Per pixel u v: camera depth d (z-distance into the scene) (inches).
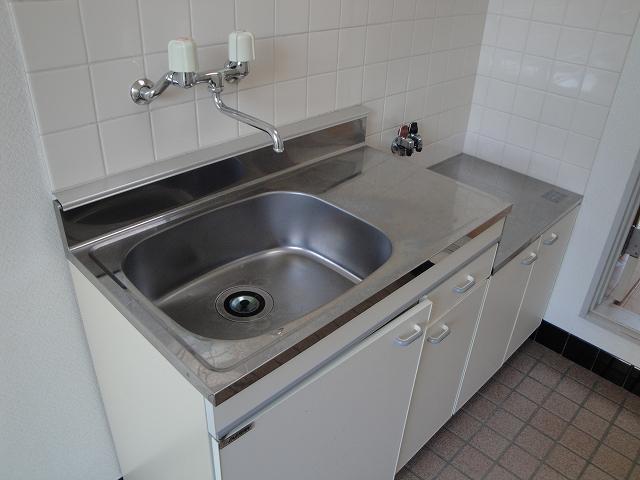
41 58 37.6
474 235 50.1
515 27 74.7
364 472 55.1
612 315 82.4
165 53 43.8
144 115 44.9
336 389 42.7
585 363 85.3
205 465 37.6
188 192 49.8
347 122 61.4
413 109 72.2
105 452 59.7
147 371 39.6
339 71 59.1
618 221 73.9
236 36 42.0
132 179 45.2
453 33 71.9
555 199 75.0
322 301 51.4
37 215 42.9
